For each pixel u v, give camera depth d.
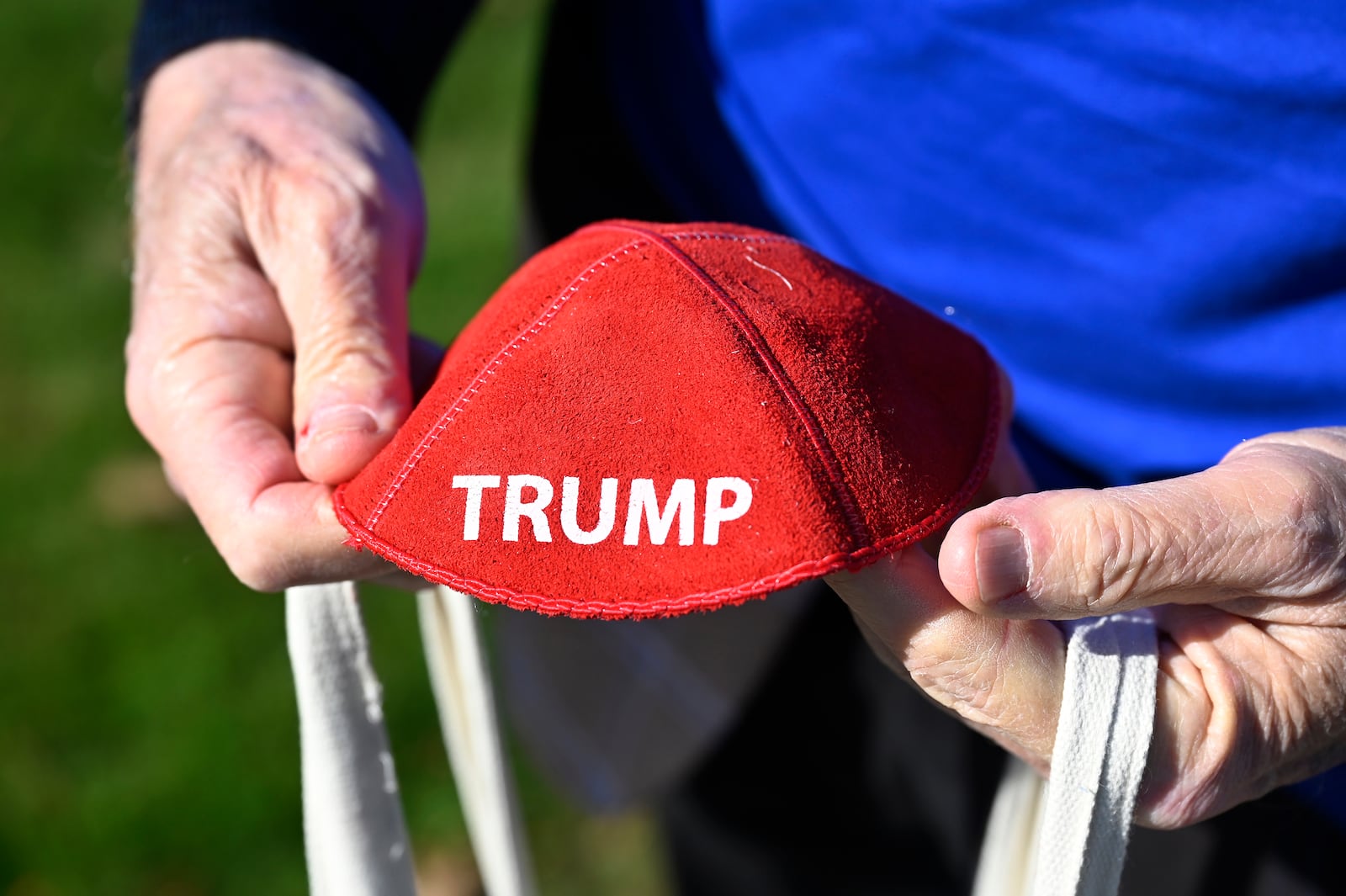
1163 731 0.83
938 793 1.64
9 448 3.16
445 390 0.84
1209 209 1.08
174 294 1.05
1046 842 0.82
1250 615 0.86
